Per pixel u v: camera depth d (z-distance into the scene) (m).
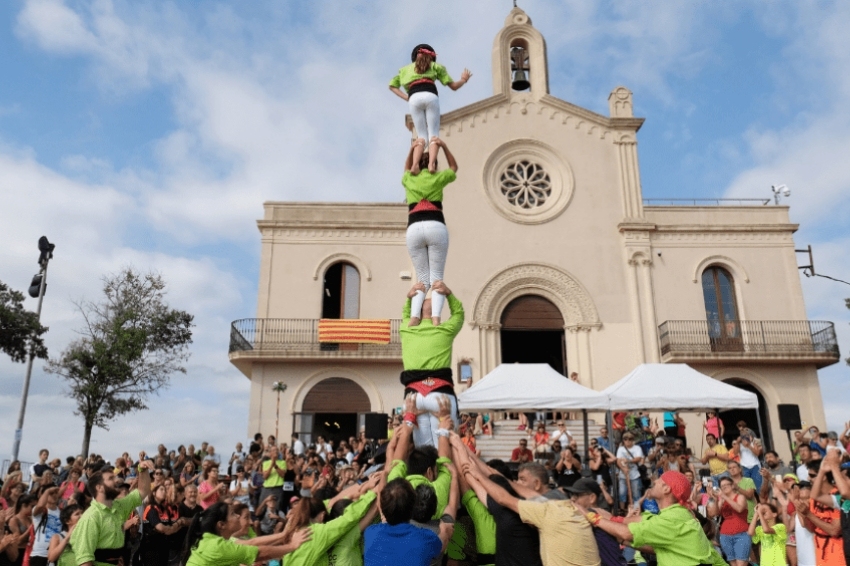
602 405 15.30
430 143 8.41
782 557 9.31
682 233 26.48
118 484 8.51
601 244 26.25
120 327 26.19
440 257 8.33
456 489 6.00
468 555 6.56
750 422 25.11
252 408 24.52
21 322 24.28
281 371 24.97
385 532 4.96
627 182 26.91
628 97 28.00
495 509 5.65
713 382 15.77
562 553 5.18
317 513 5.68
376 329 24.75
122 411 25.86
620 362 25.02
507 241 26.11
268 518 12.30
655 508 10.38
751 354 24.42
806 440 15.11
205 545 5.52
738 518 10.08
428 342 7.68
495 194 26.66
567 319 25.56
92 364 25.78
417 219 8.34
